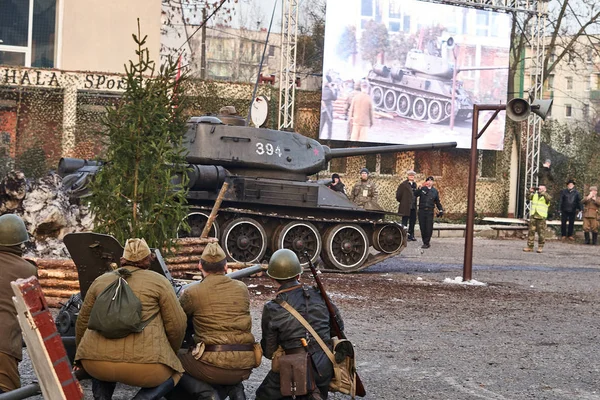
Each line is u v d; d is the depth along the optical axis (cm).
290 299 667
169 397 695
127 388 822
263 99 2334
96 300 613
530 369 977
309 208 1895
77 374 650
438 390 863
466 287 1689
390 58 3353
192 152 1822
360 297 1484
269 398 668
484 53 3491
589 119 4691
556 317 1360
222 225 1814
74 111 2797
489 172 3731
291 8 2945
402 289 1617
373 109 3341
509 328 1238
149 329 620
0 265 655
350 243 1914
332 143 3494
